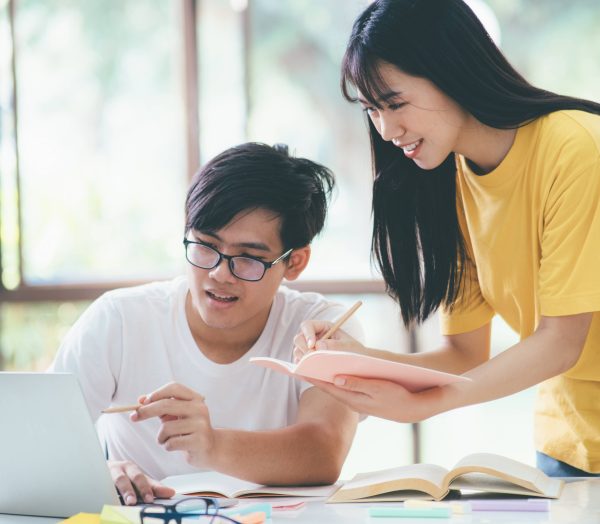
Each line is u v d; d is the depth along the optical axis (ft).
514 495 4.65
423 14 4.91
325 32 12.70
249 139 12.65
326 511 4.47
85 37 13.01
